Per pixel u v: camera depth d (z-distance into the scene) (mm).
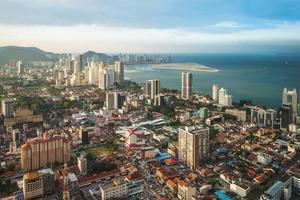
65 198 177375
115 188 182375
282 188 188750
